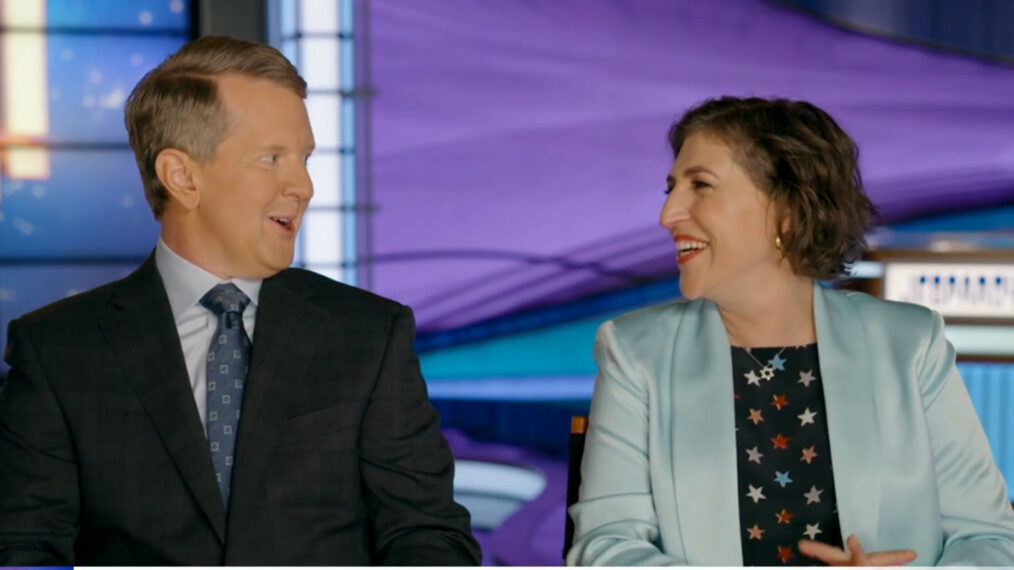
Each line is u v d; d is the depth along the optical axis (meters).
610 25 5.36
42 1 4.95
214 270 1.54
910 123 5.42
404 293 5.44
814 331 1.58
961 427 1.54
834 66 5.39
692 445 1.51
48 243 5.05
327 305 1.60
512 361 5.52
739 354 1.58
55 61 4.98
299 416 1.51
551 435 5.32
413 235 5.41
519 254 5.47
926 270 3.60
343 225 5.32
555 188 5.45
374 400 1.55
